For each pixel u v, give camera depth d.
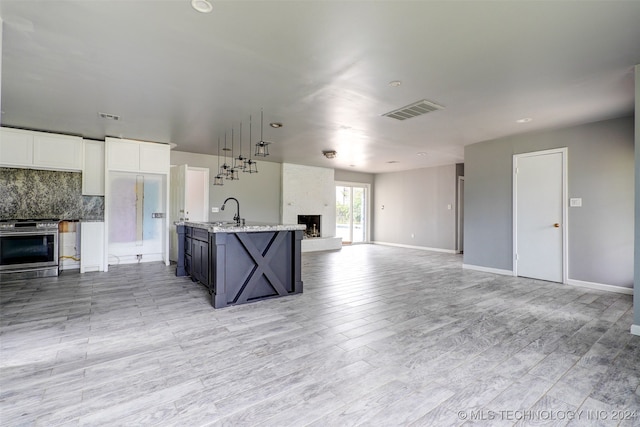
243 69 2.87
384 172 10.20
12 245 4.73
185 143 5.99
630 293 4.11
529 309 3.50
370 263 6.54
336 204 10.01
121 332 2.79
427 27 2.21
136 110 4.00
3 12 2.05
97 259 5.36
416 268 5.98
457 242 8.25
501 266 5.45
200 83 3.18
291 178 8.60
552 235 4.83
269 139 5.60
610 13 2.04
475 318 3.21
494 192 5.54
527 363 2.28
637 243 2.81
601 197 4.37
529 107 3.83
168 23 2.19
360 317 3.22
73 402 1.79
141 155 5.74
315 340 2.65
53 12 2.06
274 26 2.21
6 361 2.26
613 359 2.35
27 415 1.67
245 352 2.43
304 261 6.80
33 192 5.22
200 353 2.40
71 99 3.62
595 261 4.42
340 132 5.07
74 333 2.76
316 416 1.69
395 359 2.33
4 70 2.90
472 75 2.97
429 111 3.98
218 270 3.48
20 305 3.52
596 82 3.11
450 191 8.42
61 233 5.43
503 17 2.09
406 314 3.32
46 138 5.01
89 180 5.48
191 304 3.62
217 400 1.82
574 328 2.95
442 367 2.21
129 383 1.99
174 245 6.35
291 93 3.43
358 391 1.92
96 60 2.72
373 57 2.64
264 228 3.74
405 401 1.82
